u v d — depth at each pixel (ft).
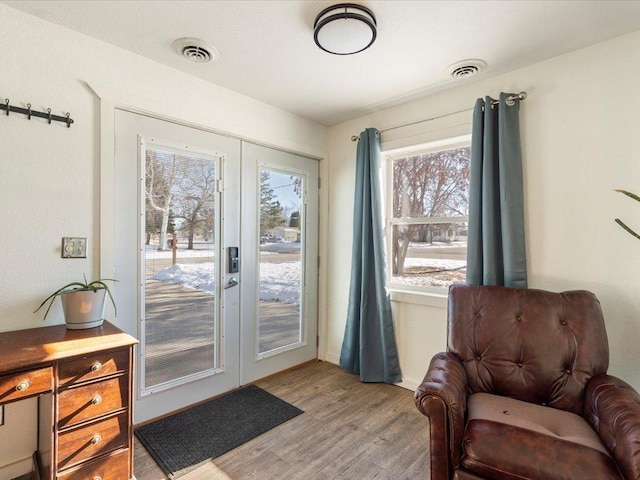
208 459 5.86
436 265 8.73
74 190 5.85
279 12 5.29
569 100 6.47
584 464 3.63
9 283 5.25
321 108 9.27
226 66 7.00
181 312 7.45
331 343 10.65
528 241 6.91
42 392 4.24
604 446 4.01
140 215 6.75
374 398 8.20
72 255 5.84
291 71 7.21
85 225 5.98
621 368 5.94
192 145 7.56
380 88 8.02
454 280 8.40
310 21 5.52
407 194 9.36
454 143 8.39
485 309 6.10
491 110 7.11
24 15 5.33
